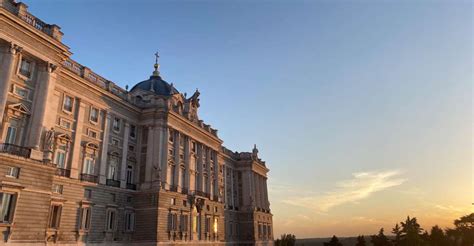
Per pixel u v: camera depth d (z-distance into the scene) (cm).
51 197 3731
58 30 3812
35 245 3161
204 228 6097
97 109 4700
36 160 3303
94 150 4506
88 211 4225
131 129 5325
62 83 4162
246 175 9069
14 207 3055
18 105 3356
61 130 4088
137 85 6425
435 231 13062
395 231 13800
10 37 3294
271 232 9806
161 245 4772
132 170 5172
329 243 12494
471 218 12900
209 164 6906
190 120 6244
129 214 4900
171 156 5572
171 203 5206
